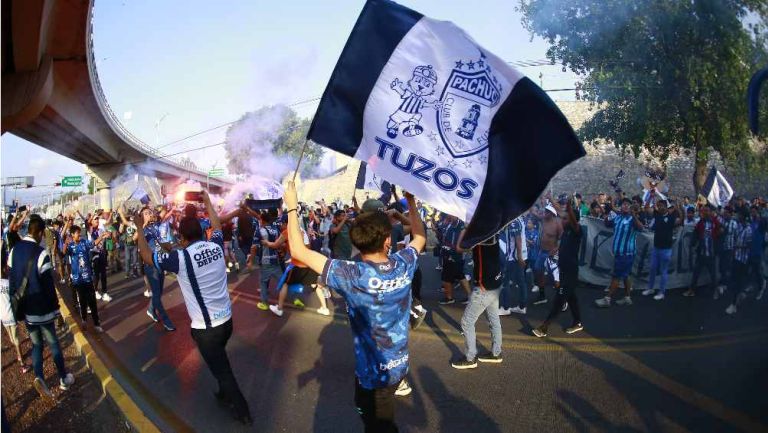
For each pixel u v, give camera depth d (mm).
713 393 4629
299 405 4805
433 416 4449
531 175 2861
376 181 8797
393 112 3074
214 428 4402
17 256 5129
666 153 12039
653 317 7395
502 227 2895
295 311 8781
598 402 4605
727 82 8484
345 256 9195
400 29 3076
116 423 4609
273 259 8820
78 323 8422
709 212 8391
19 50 15836
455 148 3010
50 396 5082
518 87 2895
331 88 3086
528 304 8758
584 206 13117
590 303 8617
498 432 4133
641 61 9617
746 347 5586
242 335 7273
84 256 7902
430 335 6984
